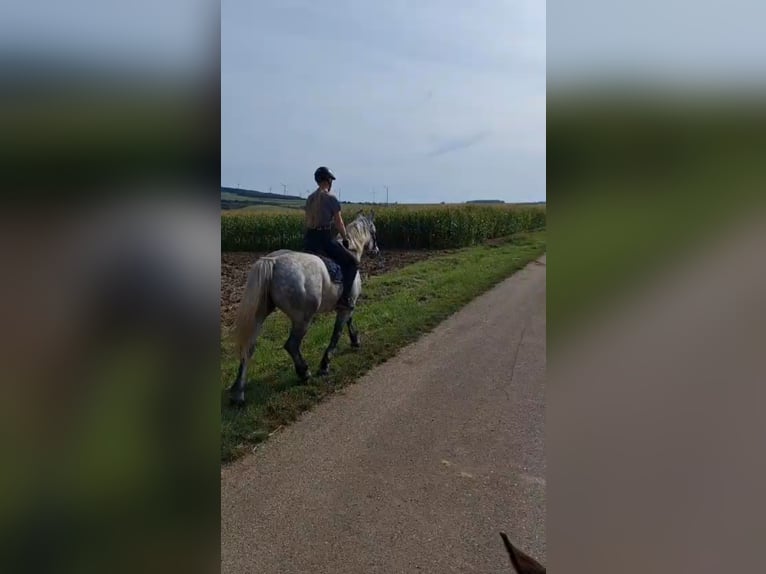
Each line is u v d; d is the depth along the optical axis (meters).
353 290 3.78
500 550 2.05
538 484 2.41
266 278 3.39
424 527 2.19
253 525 2.19
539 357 3.55
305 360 3.78
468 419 2.91
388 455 2.63
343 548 2.06
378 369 3.63
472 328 4.03
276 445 2.81
